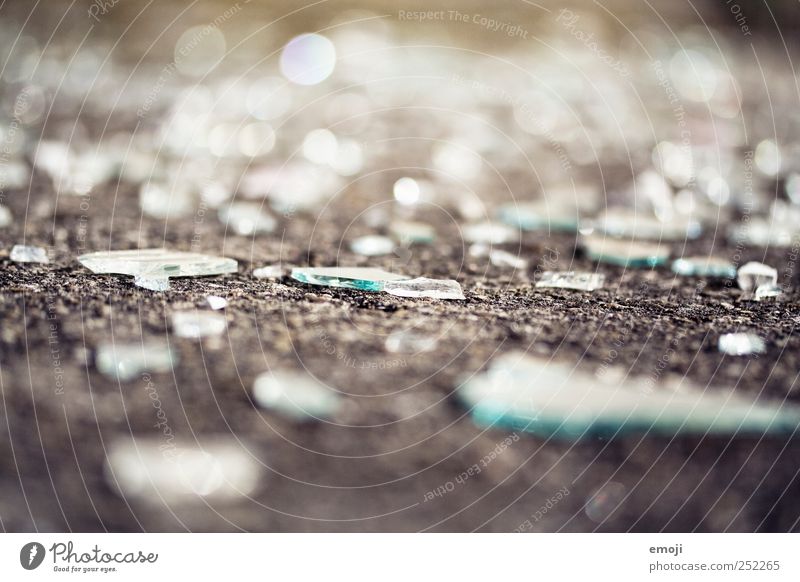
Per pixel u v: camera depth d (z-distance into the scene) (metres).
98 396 0.66
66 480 0.64
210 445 0.65
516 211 0.81
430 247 0.77
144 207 0.80
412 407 0.67
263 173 0.86
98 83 1.07
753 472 0.66
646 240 0.79
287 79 1.14
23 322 0.69
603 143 0.94
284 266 0.74
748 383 0.68
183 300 0.71
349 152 0.90
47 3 1.31
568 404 0.67
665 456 0.66
